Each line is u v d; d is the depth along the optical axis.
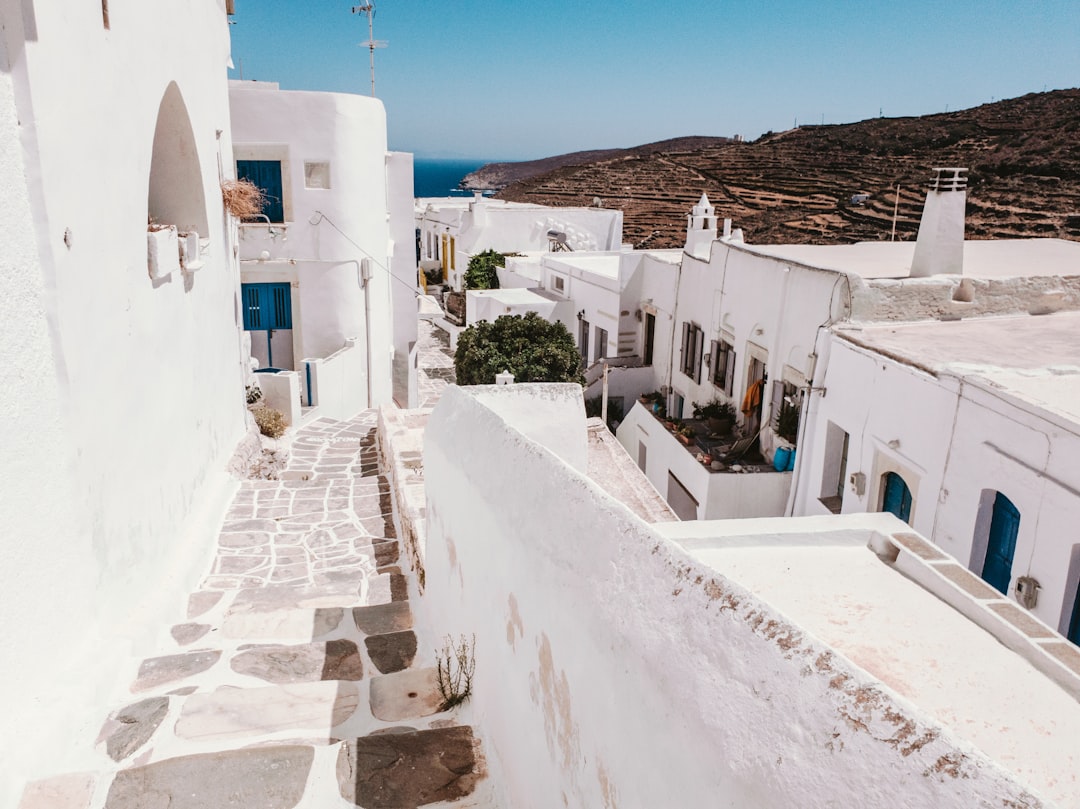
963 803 1.32
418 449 10.60
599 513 2.76
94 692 4.46
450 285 44.28
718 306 16.73
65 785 3.64
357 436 15.07
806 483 12.16
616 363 22.06
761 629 1.90
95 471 5.04
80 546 4.76
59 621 4.48
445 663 4.85
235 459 10.51
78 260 4.78
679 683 2.03
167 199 8.85
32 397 4.19
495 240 39.44
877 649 3.74
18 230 4.10
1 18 3.94
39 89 4.20
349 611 6.07
